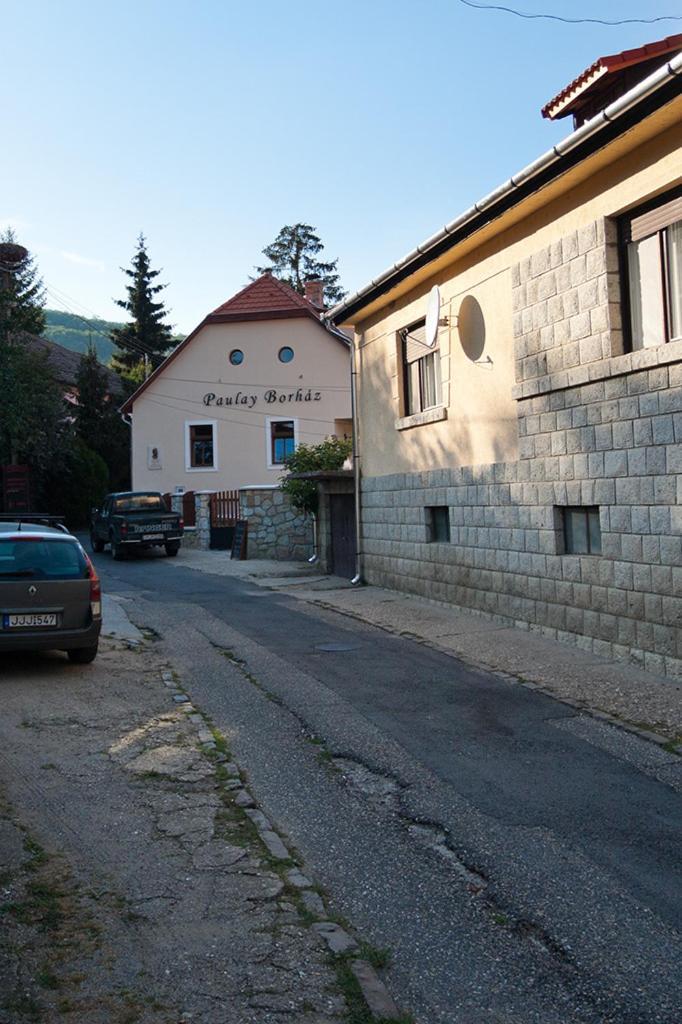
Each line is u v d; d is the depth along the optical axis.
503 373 11.95
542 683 8.98
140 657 10.48
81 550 9.94
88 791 5.89
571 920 4.18
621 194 9.48
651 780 6.16
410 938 4.02
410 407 15.49
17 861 4.73
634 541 9.48
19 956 3.74
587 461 10.22
